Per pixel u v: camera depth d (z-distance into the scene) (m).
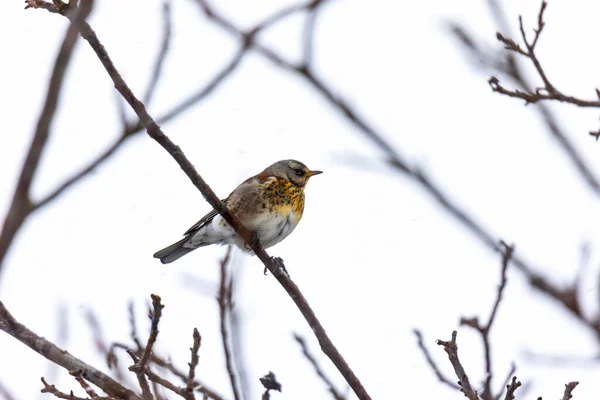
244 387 8.91
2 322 8.58
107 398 8.23
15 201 8.12
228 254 9.64
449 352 9.16
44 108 8.26
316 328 10.80
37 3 8.12
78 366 8.60
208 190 11.00
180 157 10.22
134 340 9.84
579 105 10.12
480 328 10.30
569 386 8.96
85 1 8.20
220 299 9.35
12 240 8.02
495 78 10.41
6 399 9.52
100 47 8.60
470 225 11.05
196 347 8.07
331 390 9.96
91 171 8.73
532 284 10.21
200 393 9.05
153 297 7.93
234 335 9.18
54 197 8.36
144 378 7.91
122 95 9.05
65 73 8.34
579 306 9.97
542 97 10.18
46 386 8.52
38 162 8.22
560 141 11.15
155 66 9.94
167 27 10.04
